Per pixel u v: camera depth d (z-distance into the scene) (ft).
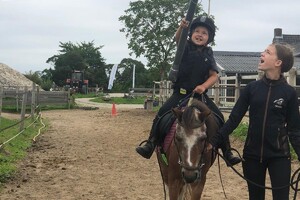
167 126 17.37
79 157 37.50
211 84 17.80
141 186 27.07
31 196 24.40
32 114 66.90
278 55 14.73
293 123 14.83
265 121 14.69
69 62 293.84
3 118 67.21
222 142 16.87
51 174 30.30
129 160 36.27
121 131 57.93
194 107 15.92
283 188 14.44
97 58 310.24
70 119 76.38
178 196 16.88
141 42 98.22
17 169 31.22
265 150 14.75
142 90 174.29
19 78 143.23
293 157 33.60
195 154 14.80
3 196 24.20
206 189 26.12
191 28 18.56
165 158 17.61
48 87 210.38
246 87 15.52
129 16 96.84
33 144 44.98
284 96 14.69
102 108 112.68
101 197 24.40
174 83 18.76
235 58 129.18
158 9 94.89
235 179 28.89
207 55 18.45
